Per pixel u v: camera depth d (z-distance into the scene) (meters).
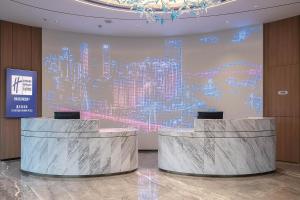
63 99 10.48
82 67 10.88
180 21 9.48
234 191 5.94
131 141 7.71
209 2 7.65
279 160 9.29
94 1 7.89
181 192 5.87
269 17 9.09
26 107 9.62
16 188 6.16
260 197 5.55
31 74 9.74
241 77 10.19
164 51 11.39
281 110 9.26
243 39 10.16
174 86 11.25
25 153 7.62
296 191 5.94
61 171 7.12
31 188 6.16
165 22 9.57
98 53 11.14
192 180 6.85
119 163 7.41
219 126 7.19
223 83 10.55
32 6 8.09
